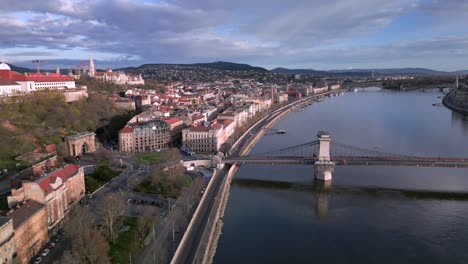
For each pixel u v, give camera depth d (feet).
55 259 630.33
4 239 554.87
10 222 569.23
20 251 603.67
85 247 596.70
